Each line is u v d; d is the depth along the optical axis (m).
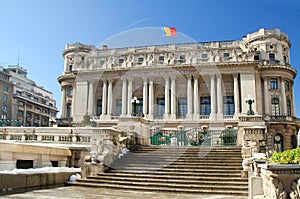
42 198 9.05
